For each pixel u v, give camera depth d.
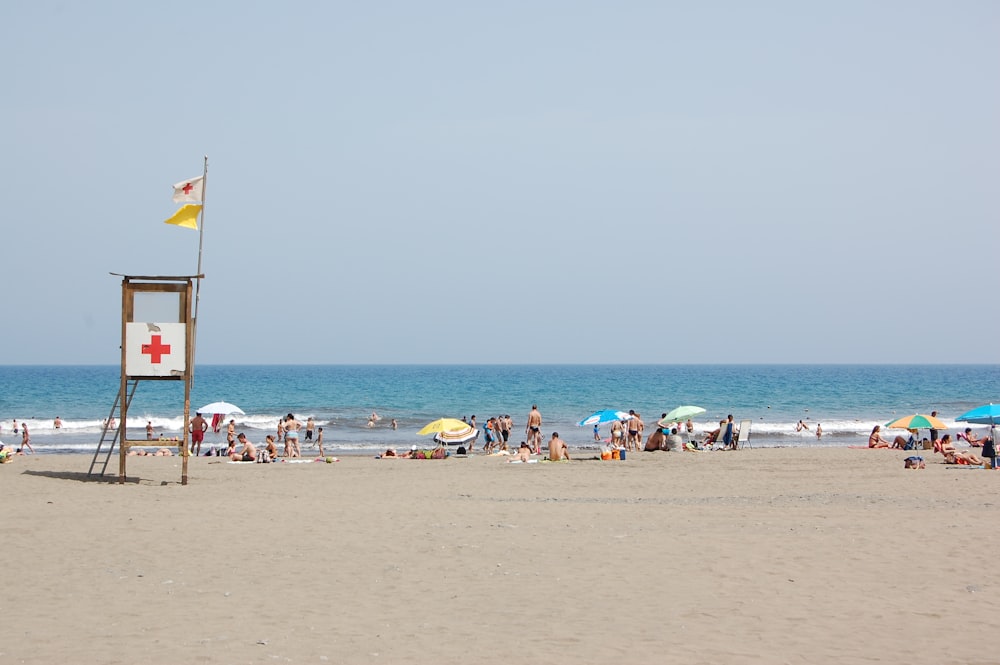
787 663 7.17
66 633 7.92
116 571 10.59
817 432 49.78
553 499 19.11
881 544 12.68
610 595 9.54
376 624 8.34
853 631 8.14
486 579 10.30
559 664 7.12
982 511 16.70
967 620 8.55
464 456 34.50
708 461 30.03
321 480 23.36
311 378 149.00
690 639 7.86
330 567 10.91
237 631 8.05
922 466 27.02
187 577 10.30
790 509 17.02
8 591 9.56
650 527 14.32
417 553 11.84
